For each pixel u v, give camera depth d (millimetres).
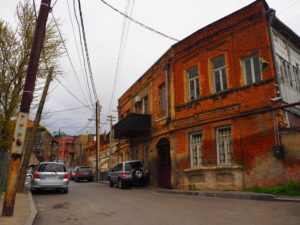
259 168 10250
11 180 6656
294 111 11148
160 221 6316
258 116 10617
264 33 11008
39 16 7309
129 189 16344
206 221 6113
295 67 12586
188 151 13977
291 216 6055
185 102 14758
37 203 9922
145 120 18719
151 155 18188
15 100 8984
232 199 9320
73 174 31250
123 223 6258
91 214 7555
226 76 12430
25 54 9227
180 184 14195
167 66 16750
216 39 13180
